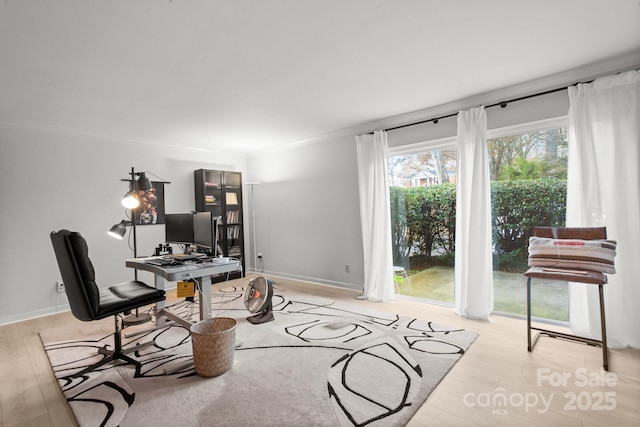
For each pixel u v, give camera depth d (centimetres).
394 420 169
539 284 311
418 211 396
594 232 245
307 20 192
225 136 464
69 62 231
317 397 190
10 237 359
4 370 239
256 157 588
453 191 366
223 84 283
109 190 434
